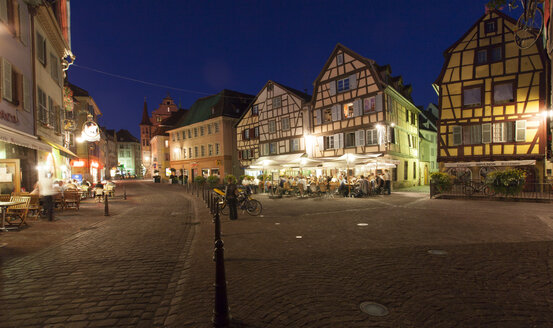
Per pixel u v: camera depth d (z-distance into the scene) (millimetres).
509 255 5387
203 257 5703
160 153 58812
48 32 14656
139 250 6258
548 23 11109
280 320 3189
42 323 3219
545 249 5773
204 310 3480
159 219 10594
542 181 18422
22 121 11469
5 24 10242
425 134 34906
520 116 19453
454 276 4395
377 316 3242
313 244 6555
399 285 4094
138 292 4062
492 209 11609
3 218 8156
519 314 3242
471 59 21109
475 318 3168
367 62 23922
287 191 20172
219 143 39938
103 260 5516
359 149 24672
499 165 19766
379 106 23359
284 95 31422
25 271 4879
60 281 4445
